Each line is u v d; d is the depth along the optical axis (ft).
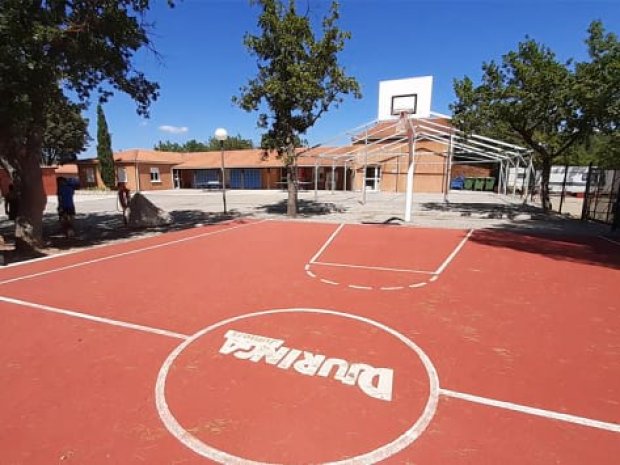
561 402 10.25
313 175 127.85
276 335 14.60
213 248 32.30
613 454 8.32
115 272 24.32
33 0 24.30
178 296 19.38
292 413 9.83
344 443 8.71
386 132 100.53
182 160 149.28
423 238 36.70
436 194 103.55
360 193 107.04
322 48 45.60
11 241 37.88
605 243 33.96
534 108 50.93
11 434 9.12
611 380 11.39
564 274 23.45
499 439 8.79
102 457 8.34
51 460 8.26
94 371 12.04
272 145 51.47
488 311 17.12
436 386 11.04
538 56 50.49
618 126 48.98
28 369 12.19
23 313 17.11
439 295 19.40
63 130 146.82
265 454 8.39
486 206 69.46
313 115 50.57
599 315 16.58
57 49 27.27
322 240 35.96
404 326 15.44
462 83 56.29
